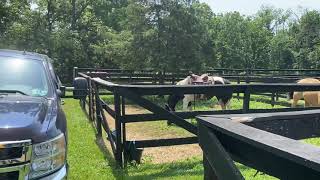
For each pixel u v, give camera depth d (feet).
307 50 233.55
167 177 19.99
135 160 22.33
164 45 71.51
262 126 7.81
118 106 21.79
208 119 7.39
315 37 242.58
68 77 124.06
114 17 165.17
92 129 34.37
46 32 121.70
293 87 23.31
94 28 132.36
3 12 110.93
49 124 11.93
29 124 11.29
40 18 122.93
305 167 4.83
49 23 131.03
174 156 25.18
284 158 5.08
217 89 22.20
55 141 11.67
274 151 5.06
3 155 10.39
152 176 20.16
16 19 116.67
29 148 10.77
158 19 71.61
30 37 120.47
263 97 63.46
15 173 10.55
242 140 5.86
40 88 14.83
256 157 6.02
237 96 62.95
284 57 241.14
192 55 72.18
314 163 4.40
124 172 21.04
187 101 44.24
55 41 120.26
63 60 122.62
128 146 22.25
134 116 21.98
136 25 72.69
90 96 39.45
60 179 11.60
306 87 23.54
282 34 254.06
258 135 5.86
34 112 12.19
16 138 10.63
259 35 239.09
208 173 7.38
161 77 69.31
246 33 239.09
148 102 21.57
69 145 27.43
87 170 21.30
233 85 22.44
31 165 10.86
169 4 71.61
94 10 158.92
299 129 8.16
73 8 132.67
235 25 237.25
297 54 235.61
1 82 14.61
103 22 159.33
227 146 6.91
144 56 72.08
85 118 41.22
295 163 5.00
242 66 228.63
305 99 40.29
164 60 70.44
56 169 11.68
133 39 72.54
